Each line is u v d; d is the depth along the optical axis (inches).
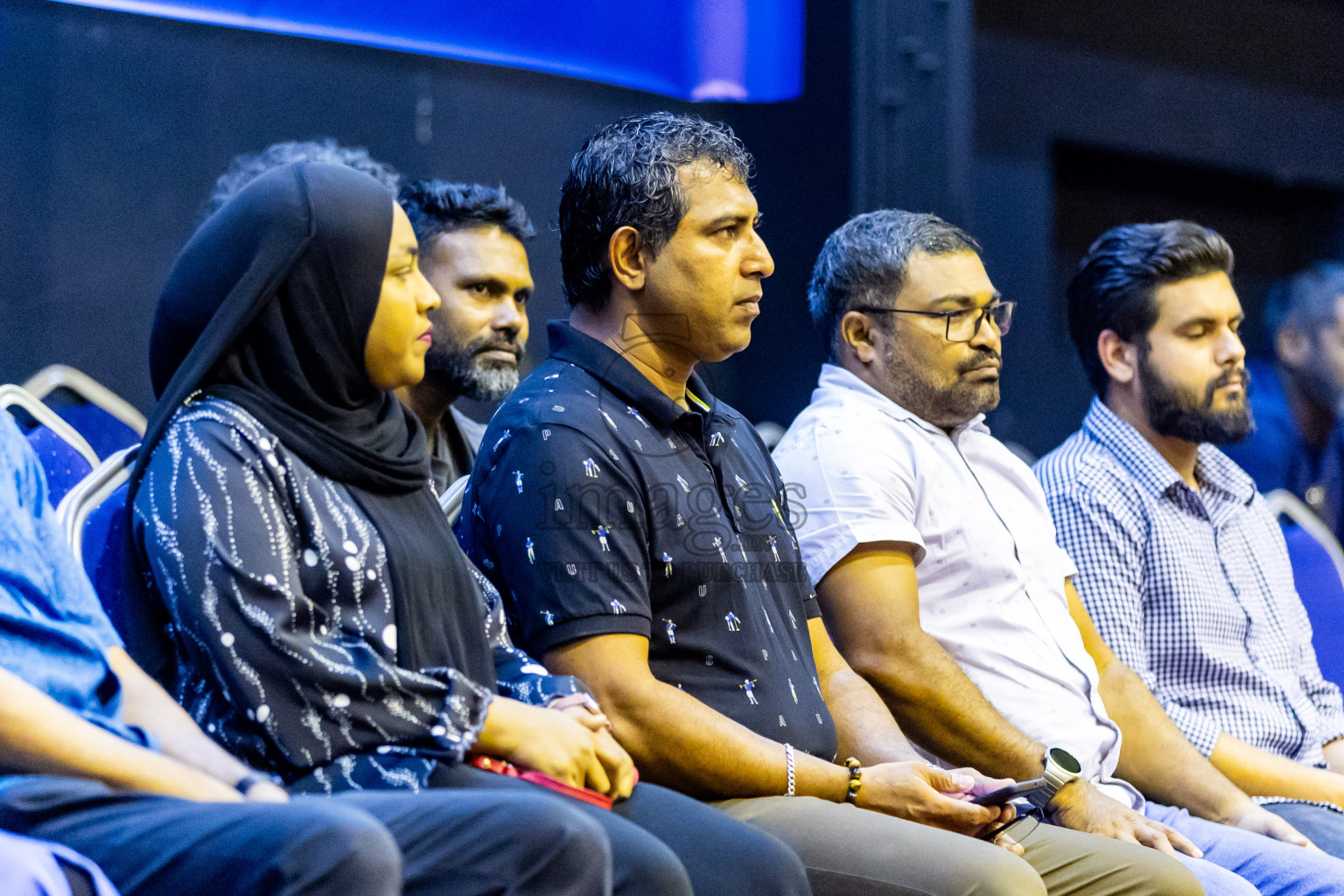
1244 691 167.5
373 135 239.3
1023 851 123.1
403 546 104.3
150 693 95.1
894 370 154.9
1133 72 327.0
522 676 109.0
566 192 131.3
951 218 271.3
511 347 173.8
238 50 226.4
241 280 103.3
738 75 275.7
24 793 83.7
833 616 140.6
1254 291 340.8
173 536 95.8
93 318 214.1
